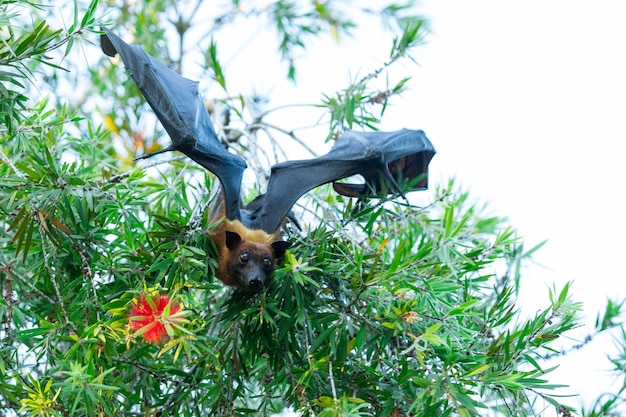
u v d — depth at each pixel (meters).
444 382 10.17
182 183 12.95
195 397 11.91
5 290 12.75
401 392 10.86
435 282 11.35
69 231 11.84
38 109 13.45
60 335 10.62
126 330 10.04
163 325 9.95
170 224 11.68
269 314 11.63
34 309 12.73
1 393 11.64
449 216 12.38
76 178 11.91
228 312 11.77
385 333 10.92
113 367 10.41
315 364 10.47
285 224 13.91
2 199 11.94
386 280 11.20
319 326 11.30
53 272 12.34
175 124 12.71
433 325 10.61
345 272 11.68
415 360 10.97
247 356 11.82
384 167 13.19
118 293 11.36
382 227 13.59
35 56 12.08
